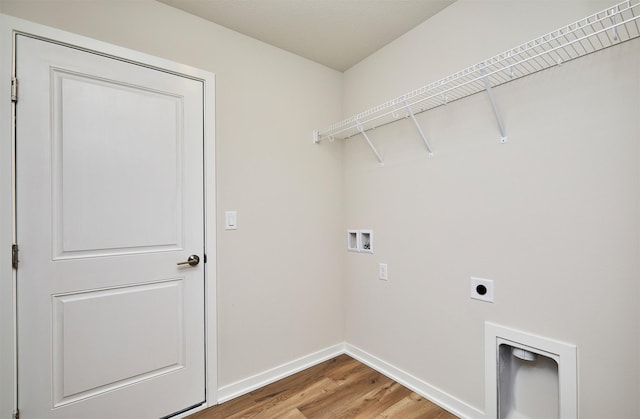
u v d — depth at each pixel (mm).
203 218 1706
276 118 2018
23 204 1249
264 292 1941
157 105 1566
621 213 1094
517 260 1368
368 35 1913
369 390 1833
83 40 1373
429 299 1745
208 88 1731
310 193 2189
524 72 1334
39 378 1275
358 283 2250
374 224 2113
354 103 2285
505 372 1467
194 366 1662
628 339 1084
